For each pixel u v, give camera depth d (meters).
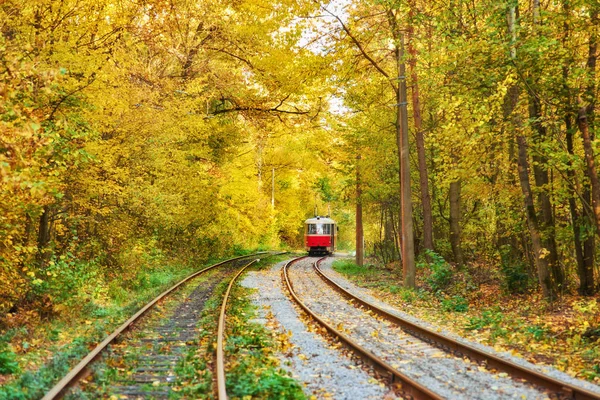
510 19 12.18
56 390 6.23
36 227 15.14
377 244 41.00
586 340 10.01
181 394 6.62
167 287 18.66
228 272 26.30
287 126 25.23
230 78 23.98
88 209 16.55
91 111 13.27
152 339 10.14
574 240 14.81
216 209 29.41
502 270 17.09
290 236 64.12
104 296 15.20
